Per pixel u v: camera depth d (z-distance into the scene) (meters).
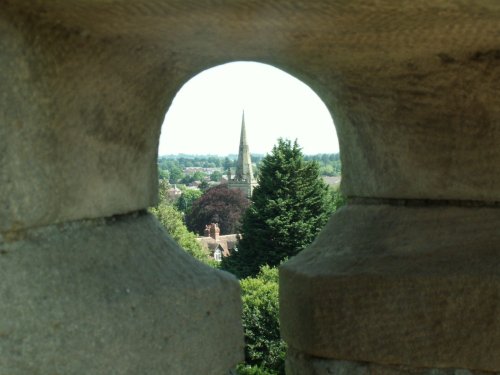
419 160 2.07
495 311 1.99
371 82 2.04
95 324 1.50
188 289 1.72
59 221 1.53
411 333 2.08
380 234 2.20
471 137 1.98
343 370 2.20
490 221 2.04
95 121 1.60
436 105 1.99
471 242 2.05
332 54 1.86
